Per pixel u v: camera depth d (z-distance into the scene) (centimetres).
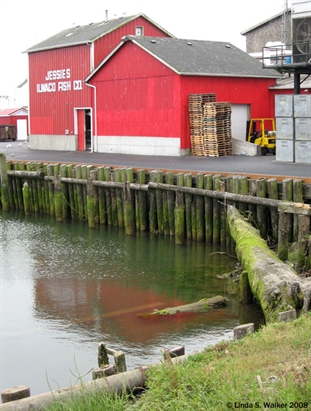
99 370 841
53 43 4541
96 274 1917
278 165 2709
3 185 3180
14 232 2611
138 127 3750
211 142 3353
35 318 1523
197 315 1477
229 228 2005
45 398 753
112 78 3903
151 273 1906
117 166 2702
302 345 862
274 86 3862
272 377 748
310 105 2684
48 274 1931
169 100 3516
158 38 3878
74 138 4378
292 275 1315
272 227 1986
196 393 730
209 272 1892
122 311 1546
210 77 3572
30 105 4772
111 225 2630
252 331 977
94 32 4344
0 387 1145
